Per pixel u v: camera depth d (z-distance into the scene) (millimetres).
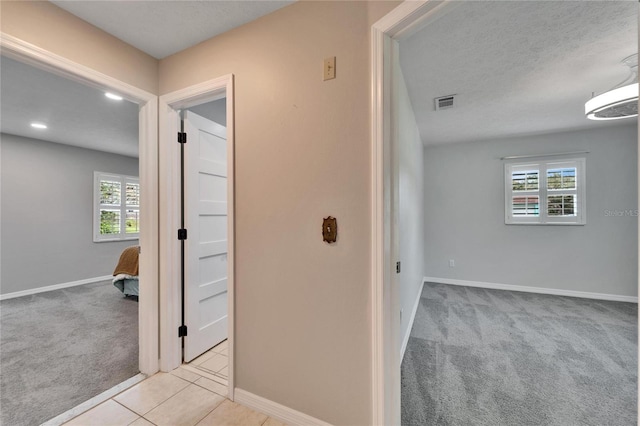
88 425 1562
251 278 1690
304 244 1527
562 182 4055
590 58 2135
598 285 3887
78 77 1662
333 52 1445
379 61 1310
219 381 1954
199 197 2293
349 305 1403
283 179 1590
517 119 3502
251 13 1637
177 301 2135
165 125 2055
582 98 2857
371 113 1332
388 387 1338
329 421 1460
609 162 3830
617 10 1632
